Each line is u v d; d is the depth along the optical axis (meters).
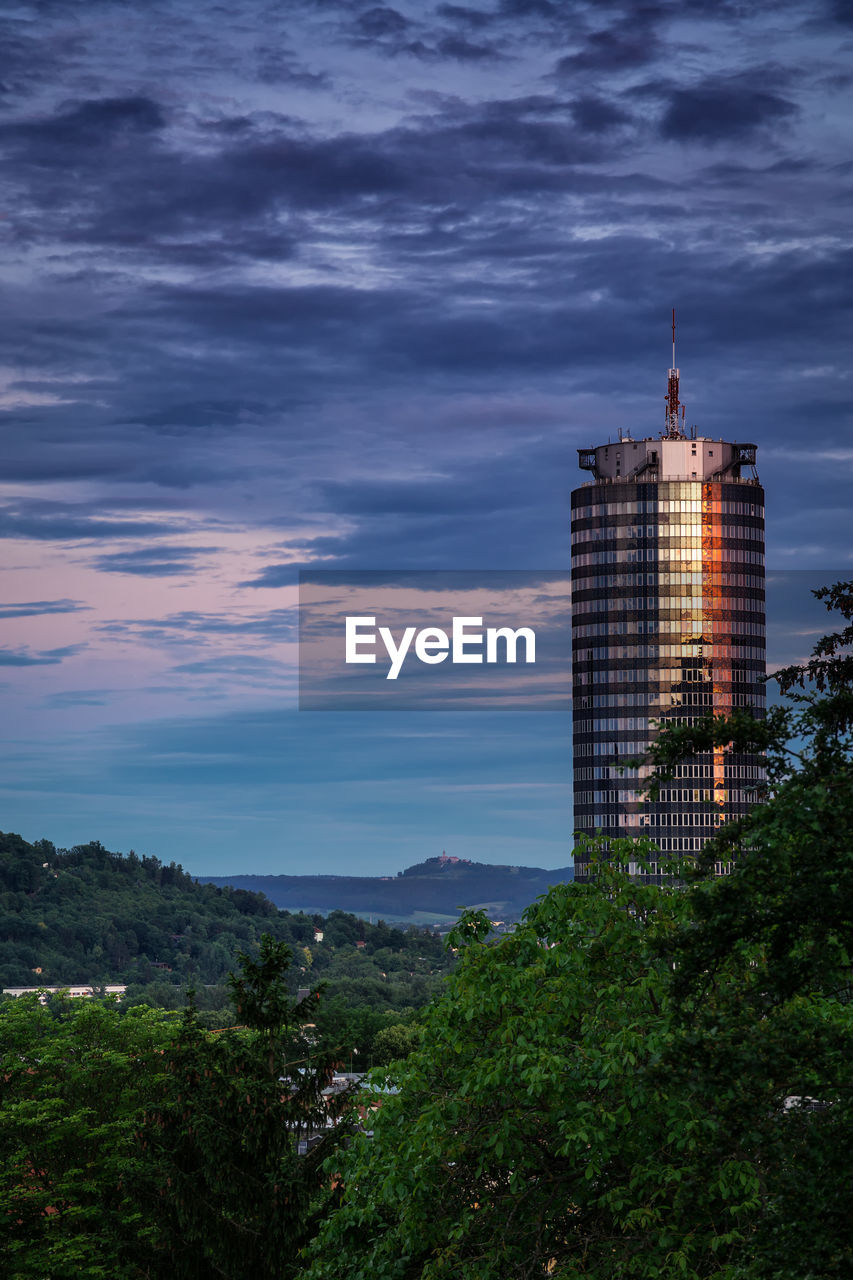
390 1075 35.44
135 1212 65.69
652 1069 23.84
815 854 22.06
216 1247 53.66
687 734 25.86
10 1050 73.38
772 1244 23.12
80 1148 70.12
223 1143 53.22
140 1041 72.88
